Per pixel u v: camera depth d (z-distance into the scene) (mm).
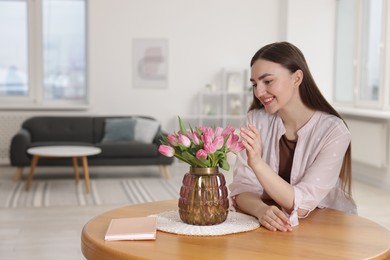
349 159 2176
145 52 8406
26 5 8281
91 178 7078
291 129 2199
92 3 8227
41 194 5906
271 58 1984
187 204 1846
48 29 8359
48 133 7523
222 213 1862
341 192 2219
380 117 6387
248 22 8602
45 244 4047
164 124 8531
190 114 8570
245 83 8625
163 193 6055
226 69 8469
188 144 1808
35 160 6168
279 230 1834
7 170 7699
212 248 1625
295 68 2016
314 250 1613
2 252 3834
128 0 8312
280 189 1949
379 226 1900
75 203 5461
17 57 8344
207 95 8664
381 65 6816
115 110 8406
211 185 1841
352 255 1568
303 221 1966
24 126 7496
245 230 1815
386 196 6082
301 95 2121
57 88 8477
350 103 7887
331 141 2068
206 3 8492
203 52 8531
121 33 8336
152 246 1639
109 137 7430
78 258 3734
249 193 2158
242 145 1886
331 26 8438
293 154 2207
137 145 6945
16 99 8312
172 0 8414
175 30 8453
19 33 8320
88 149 6379
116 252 1585
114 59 8352
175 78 8500
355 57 7551
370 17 7258
